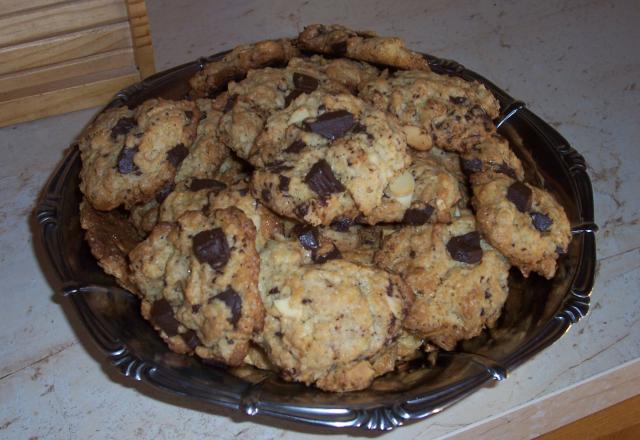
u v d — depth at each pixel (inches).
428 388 15.4
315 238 17.3
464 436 18.7
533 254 17.6
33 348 19.7
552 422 19.9
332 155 17.5
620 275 21.1
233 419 18.6
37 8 22.8
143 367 15.5
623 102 25.7
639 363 19.6
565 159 18.7
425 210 18.1
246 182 18.3
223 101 20.0
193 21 28.5
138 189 18.5
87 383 19.1
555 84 26.3
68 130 24.6
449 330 17.5
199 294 16.3
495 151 18.9
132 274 17.2
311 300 16.4
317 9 29.2
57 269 16.5
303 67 20.3
